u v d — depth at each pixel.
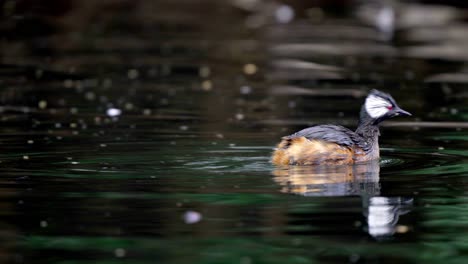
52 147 55.28
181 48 112.06
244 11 151.50
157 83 86.94
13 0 142.38
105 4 150.00
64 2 143.75
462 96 78.81
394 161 52.31
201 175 47.78
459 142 58.75
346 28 133.12
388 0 153.00
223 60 102.88
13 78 89.00
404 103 75.75
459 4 148.62
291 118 68.50
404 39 120.62
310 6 157.00
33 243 36.50
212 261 34.22
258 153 53.84
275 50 110.62
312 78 90.50
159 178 47.09
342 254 35.44
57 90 82.06
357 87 84.75
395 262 34.50
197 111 71.44
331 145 50.38
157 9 151.12
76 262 34.28
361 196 43.78
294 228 38.53
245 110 72.25
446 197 43.78
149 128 63.09
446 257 35.06
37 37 119.88
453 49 110.88
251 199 43.00
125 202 42.41
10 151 54.00
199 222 39.38
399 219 40.06
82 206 41.72
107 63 99.50
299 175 47.97
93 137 59.06
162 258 34.72
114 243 36.56
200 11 151.25
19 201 42.53
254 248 36.06
